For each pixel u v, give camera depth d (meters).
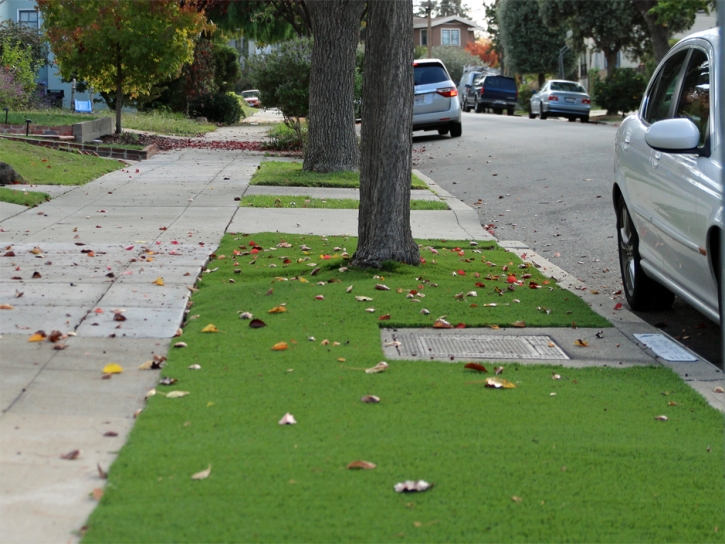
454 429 4.39
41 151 16.41
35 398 4.74
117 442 4.19
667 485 3.84
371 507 3.53
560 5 47.50
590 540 3.35
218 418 4.46
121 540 3.24
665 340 6.27
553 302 7.23
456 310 6.79
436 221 11.79
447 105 24.77
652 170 6.38
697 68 6.15
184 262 8.15
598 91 41.59
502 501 3.63
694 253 5.54
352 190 14.40
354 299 6.90
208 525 3.36
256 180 14.78
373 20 7.82
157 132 25.55
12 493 3.63
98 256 8.30
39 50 29.80
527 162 18.44
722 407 4.93
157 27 20.66
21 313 6.28
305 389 4.92
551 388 5.12
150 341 5.80
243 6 33.44
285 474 3.81
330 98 16.28
